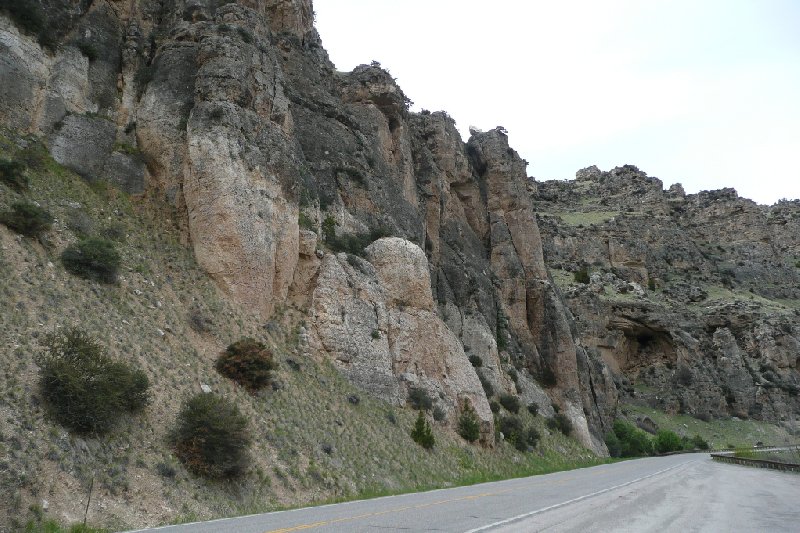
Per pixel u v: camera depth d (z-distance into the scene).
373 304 36.41
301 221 36.19
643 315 95.62
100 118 31.33
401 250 40.53
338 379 31.30
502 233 67.75
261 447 22.39
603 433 68.25
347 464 25.58
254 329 28.34
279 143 33.88
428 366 38.44
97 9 34.19
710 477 31.86
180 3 38.19
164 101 32.97
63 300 20.98
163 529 13.01
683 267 120.69
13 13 29.27
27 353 17.34
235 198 29.70
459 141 70.19
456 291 55.06
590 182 143.62
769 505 19.41
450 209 63.44
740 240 137.00
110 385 17.86
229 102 31.95
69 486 14.89
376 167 48.25
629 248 113.75
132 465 17.12
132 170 31.03
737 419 90.88
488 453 39.38
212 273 28.70
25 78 28.70
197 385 22.52
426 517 14.42
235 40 34.56
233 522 14.29
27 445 14.85
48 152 28.42
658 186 135.88
